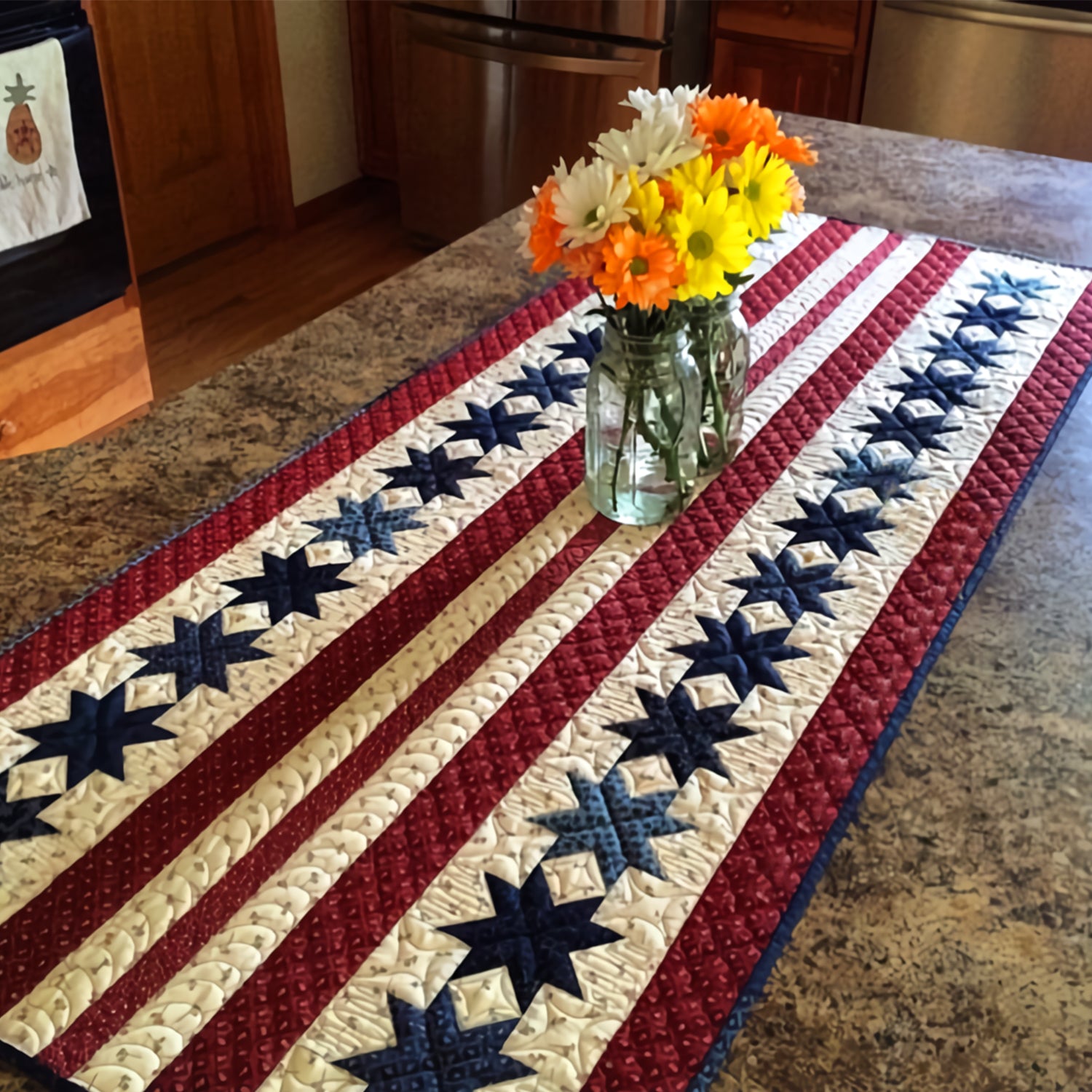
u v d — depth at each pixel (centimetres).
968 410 117
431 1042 64
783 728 83
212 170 339
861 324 131
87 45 214
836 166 166
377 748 82
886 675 88
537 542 102
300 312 318
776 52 296
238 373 124
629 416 97
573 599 95
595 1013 65
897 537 101
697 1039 64
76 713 85
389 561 99
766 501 106
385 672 89
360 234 362
